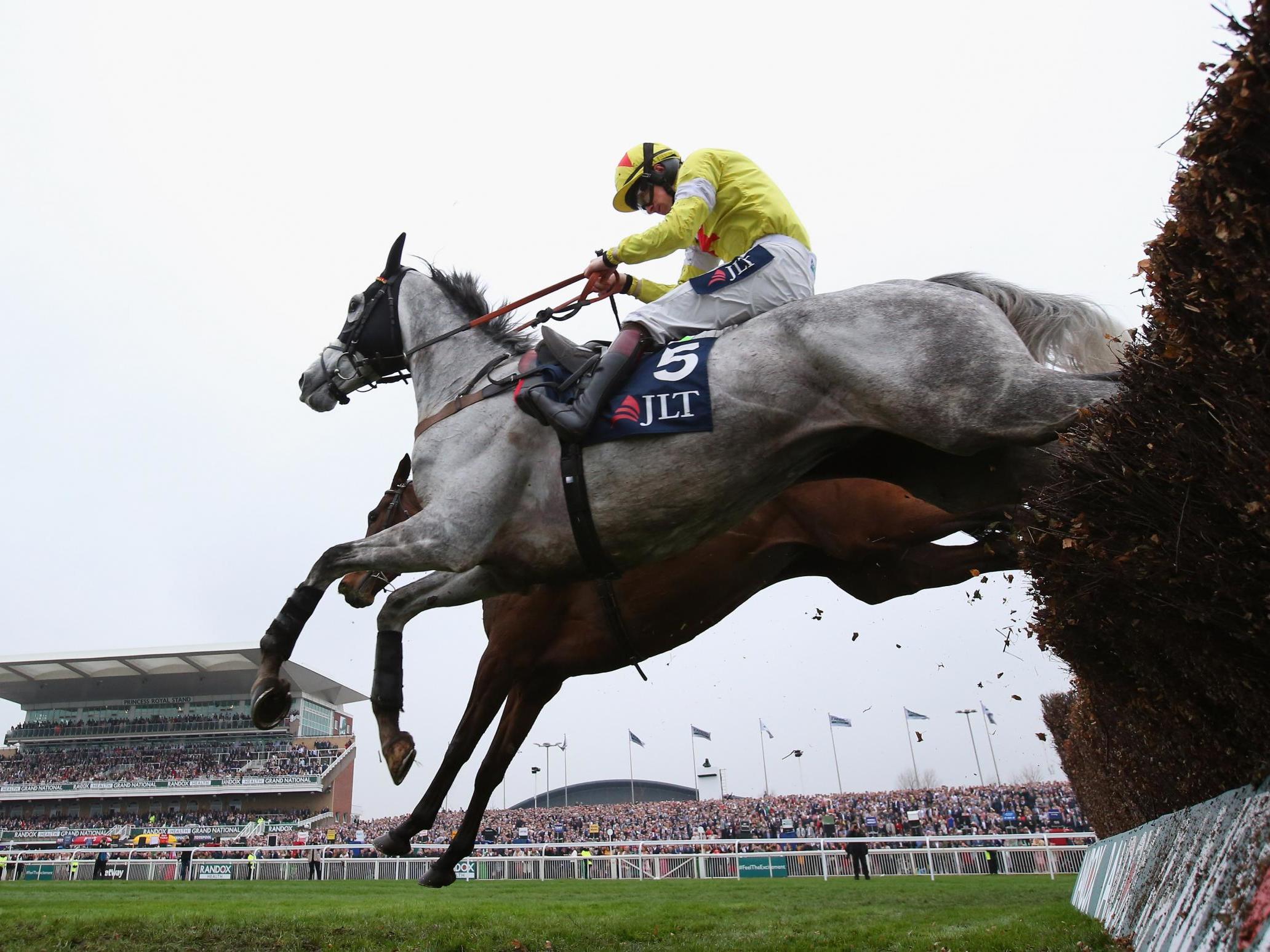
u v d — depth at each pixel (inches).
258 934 176.9
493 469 132.5
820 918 235.0
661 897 362.6
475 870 625.6
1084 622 105.5
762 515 171.3
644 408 124.0
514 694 192.9
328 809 1365.7
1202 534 79.0
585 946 172.6
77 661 1455.5
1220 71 68.2
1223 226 67.7
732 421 122.0
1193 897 92.8
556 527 130.2
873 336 118.7
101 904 303.6
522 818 1131.3
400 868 654.5
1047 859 527.5
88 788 1354.6
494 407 137.9
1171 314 75.7
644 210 159.5
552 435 132.3
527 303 153.9
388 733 143.6
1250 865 77.5
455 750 183.6
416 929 193.2
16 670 1473.9
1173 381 79.3
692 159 142.8
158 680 1553.9
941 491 135.0
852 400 120.6
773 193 143.0
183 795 1347.2
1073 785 318.3
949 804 933.8
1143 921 114.8
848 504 165.9
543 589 182.9
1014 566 153.6
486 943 173.2
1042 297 126.7
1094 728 203.2
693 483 123.3
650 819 1052.5
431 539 128.8
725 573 172.2
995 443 112.0
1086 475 91.1
